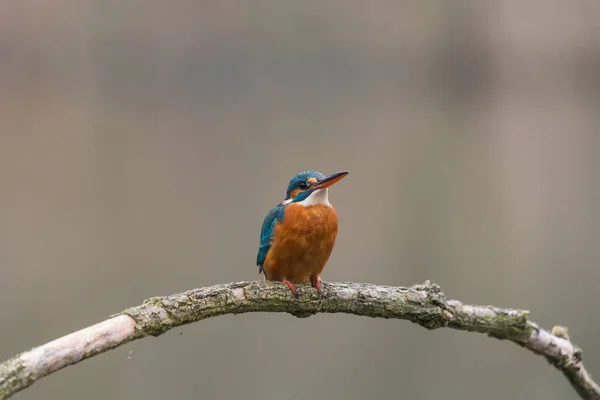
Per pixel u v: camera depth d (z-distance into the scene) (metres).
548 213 15.47
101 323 4.99
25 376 4.43
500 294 13.63
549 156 17.67
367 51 18.69
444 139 18.25
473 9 18.78
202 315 5.56
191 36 17.59
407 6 18.48
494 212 15.61
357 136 18.17
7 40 16.84
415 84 19.03
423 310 6.07
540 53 19.00
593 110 18.92
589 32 18.33
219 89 17.75
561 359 6.28
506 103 19.19
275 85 18.08
